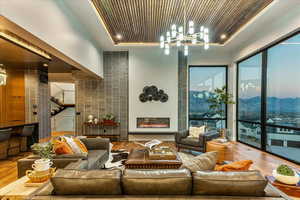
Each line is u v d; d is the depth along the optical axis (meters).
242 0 3.22
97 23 3.91
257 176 1.26
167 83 6.03
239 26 4.32
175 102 6.03
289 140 3.74
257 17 3.74
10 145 4.17
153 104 6.04
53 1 2.67
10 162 3.72
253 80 5.07
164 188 1.23
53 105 11.40
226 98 5.59
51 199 1.16
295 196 1.59
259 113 4.78
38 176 1.72
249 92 5.28
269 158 3.95
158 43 5.52
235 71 6.00
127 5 3.38
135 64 6.03
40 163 1.75
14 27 1.96
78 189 1.22
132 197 1.20
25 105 5.67
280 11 3.49
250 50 4.90
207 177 1.25
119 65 6.03
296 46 3.54
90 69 4.57
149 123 6.05
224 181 1.22
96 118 6.00
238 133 5.96
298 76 3.53
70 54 3.30
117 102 6.05
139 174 1.28
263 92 4.54
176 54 6.01
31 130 4.37
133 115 6.03
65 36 3.09
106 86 6.05
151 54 6.02
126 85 6.04
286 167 1.75
